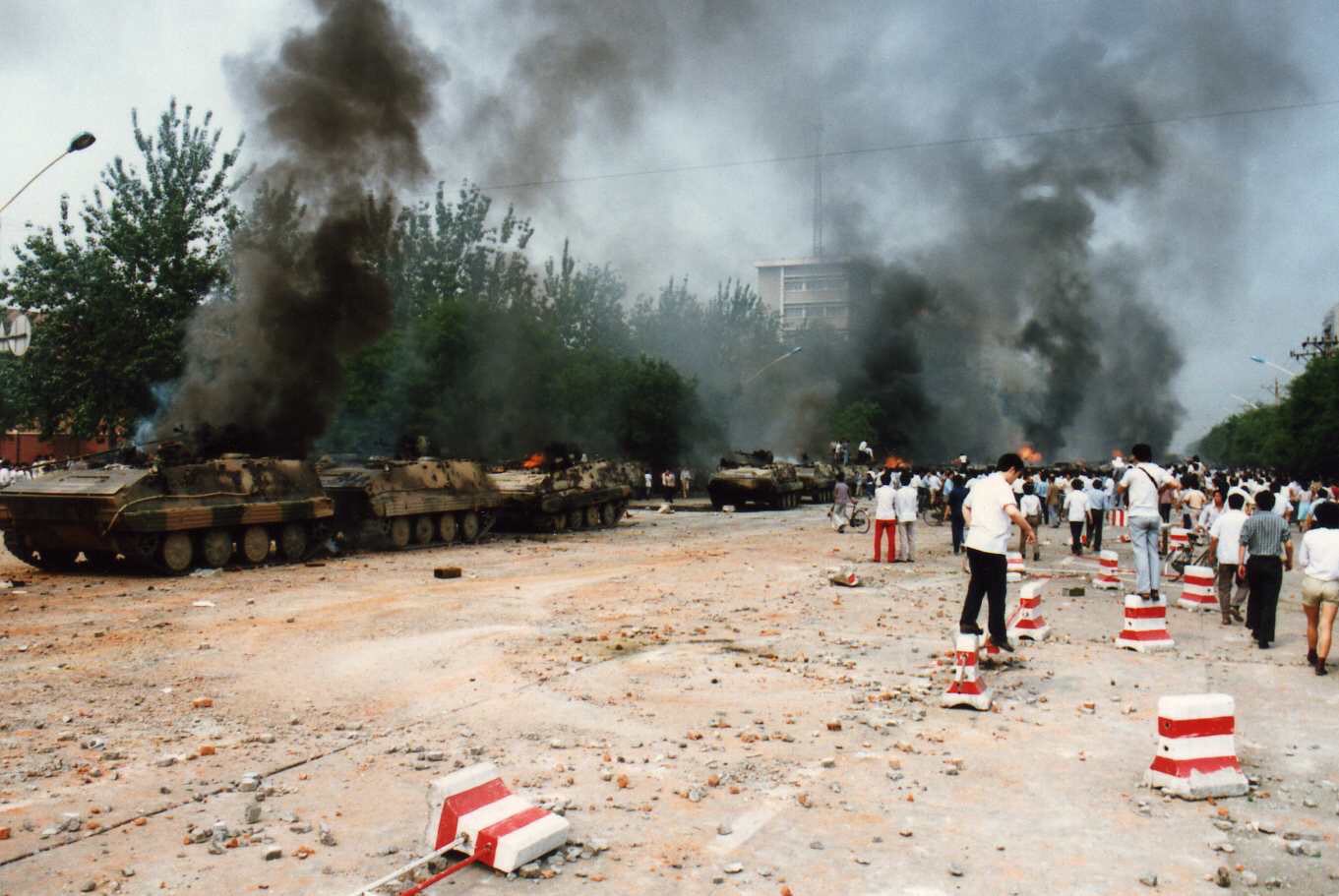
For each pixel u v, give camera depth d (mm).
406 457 26328
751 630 12266
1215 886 5035
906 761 6996
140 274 32812
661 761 6969
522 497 28531
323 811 6039
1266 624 11125
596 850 5422
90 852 5410
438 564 20734
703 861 5328
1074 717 8172
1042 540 26766
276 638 11664
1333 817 5977
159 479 18438
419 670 9945
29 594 15844
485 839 5266
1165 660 10430
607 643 11336
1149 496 13289
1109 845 5551
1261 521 11172
